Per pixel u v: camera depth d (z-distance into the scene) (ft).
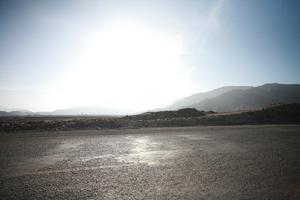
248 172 21.93
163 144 38.11
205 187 18.11
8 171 22.95
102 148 34.86
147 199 15.94
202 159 27.27
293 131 55.47
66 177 20.94
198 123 81.00
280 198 15.88
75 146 36.60
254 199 15.76
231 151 31.89
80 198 16.26
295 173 21.57
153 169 23.32
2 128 64.69
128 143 39.42
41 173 22.21
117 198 16.20
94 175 21.50
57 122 75.20
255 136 46.88
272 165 24.38
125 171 22.74
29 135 51.62
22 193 17.24
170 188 17.98
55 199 16.12
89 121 77.36
